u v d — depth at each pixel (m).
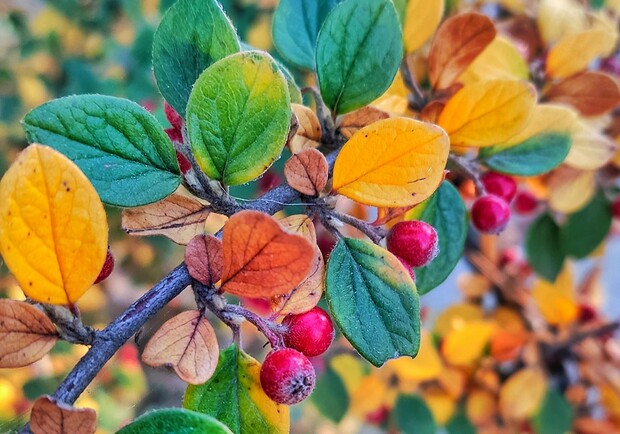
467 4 0.24
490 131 0.15
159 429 0.10
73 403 0.10
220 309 0.11
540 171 0.16
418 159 0.12
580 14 0.21
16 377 0.22
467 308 0.28
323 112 0.14
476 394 0.27
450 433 0.27
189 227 0.12
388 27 0.13
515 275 0.29
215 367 0.11
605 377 0.26
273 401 0.11
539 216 0.23
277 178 0.19
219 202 0.12
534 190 0.23
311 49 0.15
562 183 0.21
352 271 0.12
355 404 0.27
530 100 0.14
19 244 0.10
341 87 0.14
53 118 0.11
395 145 0.12
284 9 0.15
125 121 0.11
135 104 0.11
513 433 0.28
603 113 0.19
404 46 0.16
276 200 0.12
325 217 0.12
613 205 0.23
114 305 0.31
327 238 0.16
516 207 0.24
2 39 0.43
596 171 0.22
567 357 0.27
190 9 0.12
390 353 0.12
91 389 0.14
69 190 0.10
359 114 0.14
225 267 0.11
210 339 0.11
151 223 0.12
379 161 0.12
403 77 0.17
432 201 0.15
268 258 0.10
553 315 0.26
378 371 0.27
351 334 0.12
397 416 0.26
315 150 0.12
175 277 0.11
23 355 0.10
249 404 0.11
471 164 0.16
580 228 0.23
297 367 0.11
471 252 0.29
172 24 0.12
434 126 0.12
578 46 0.18
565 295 0.26
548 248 0.23
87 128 0.11
